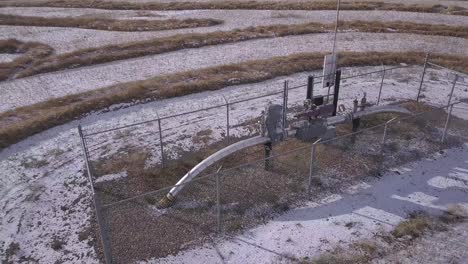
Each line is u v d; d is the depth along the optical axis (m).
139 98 20.69
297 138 16.09
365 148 16.59
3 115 19.30
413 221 13.13
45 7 39.16
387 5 37.38
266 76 23.08
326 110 15.92
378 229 12.91
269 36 29.70
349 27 31.41
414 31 30.77
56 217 13.39
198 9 37.59
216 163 15.58
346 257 11.92
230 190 14.27
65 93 21.91
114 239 12.35
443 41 29.03
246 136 17.58
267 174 15.04
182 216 13.23
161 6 38.41
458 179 15.15
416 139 17.31
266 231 12.80
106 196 14.09
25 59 26.17
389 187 14.67
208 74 23.39
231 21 33.81
